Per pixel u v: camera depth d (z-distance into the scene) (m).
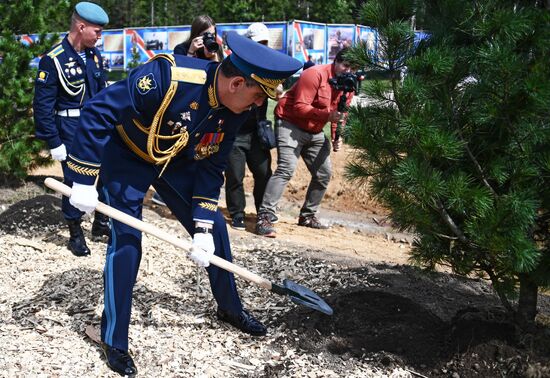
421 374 3.99
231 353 4.12
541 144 3.65
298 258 5.94
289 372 3.94
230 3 28.34
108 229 6.16
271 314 4.65
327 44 18.62
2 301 4.71
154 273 5.36
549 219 3.85
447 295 5.21
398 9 3.73
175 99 3.56
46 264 5.48
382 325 4.31
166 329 4.36
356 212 8.87
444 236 3.81
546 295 5.37
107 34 20.61
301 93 6.90
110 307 3.82
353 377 3.91
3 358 3.83
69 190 3.63
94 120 3.54
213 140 3.80
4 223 6.43
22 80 8.30
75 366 3.82
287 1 28.20
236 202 7.21
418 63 3.53
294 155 7.10
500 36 3.49
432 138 3.46
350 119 3.92
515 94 3.42
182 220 4.23
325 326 4.36
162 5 33.56
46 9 8.88
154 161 3.83
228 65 3.52
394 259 6.59
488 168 3.67
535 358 3.89
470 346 4.02
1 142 8.32
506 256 3.57
